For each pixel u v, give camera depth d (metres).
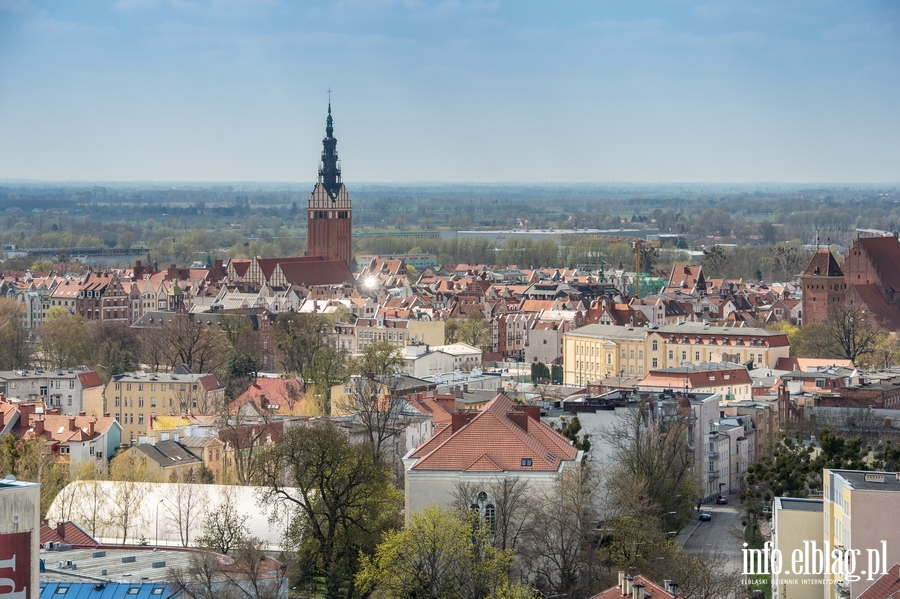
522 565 198.75
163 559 197.38
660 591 164.00
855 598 174.62
